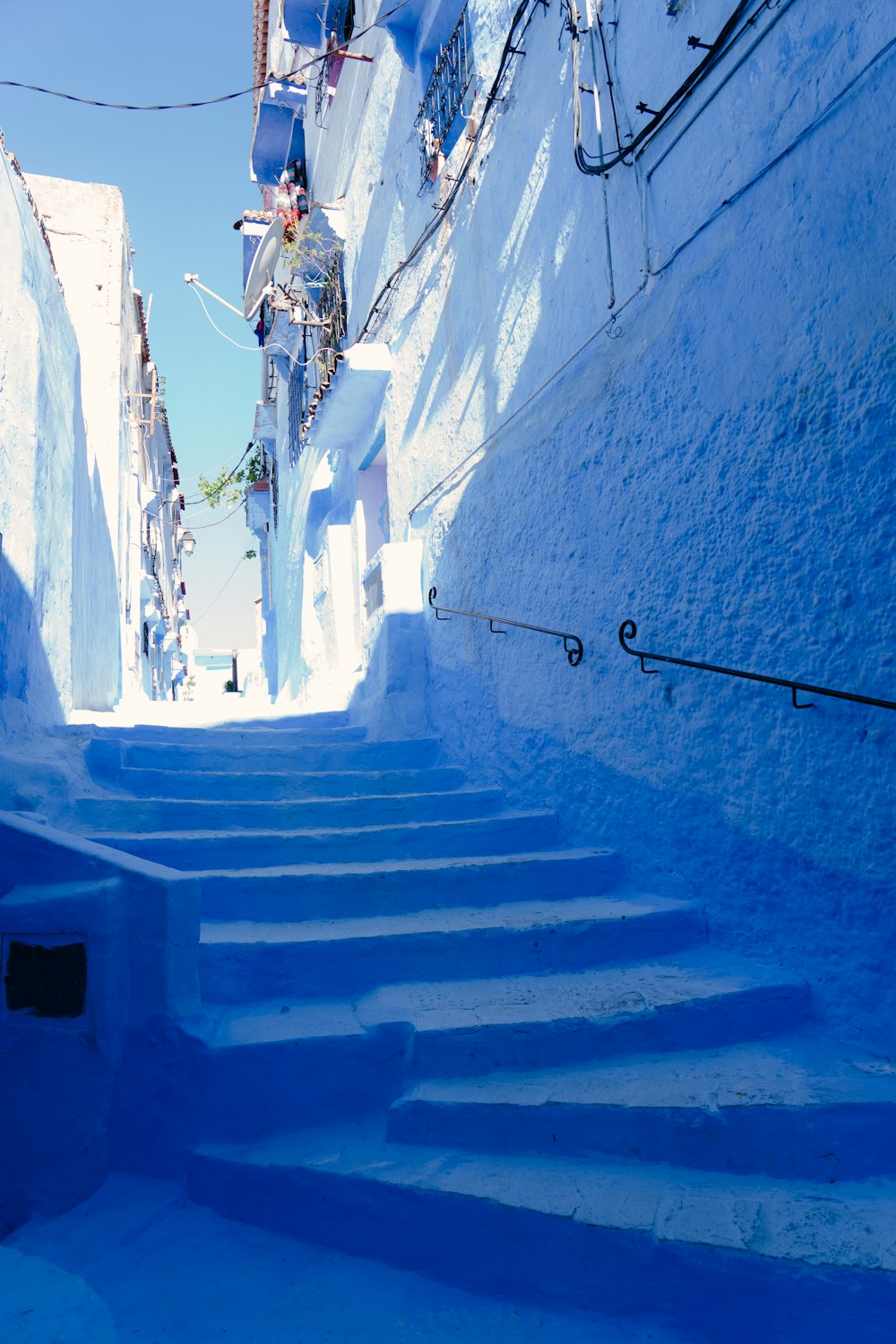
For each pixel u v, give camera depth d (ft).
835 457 9.95
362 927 12.37
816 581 10.25
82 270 32.55
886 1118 8.44
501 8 19.04
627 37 13.93
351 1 32.35
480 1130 9.23
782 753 10.88
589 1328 7.59
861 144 9.47
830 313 9.98
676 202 12.73
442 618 21.86
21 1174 10.19
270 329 44.32
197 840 14.01
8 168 16.08
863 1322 6.78
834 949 10.19
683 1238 7.41
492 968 12.08
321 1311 7.90
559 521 16.31
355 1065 10.21
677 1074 9.58
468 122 20.56
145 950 10.44
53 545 18.90
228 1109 9.89
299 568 42.01
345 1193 8.77
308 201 40.63
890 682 9.28
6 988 10.43
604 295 14.71
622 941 12.38
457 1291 8.18
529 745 17.30
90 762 16.57
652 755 13.57
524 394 17.79
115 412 32.48
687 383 12.59
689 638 12.59
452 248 22.03
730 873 11.94
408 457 25.25
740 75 11.31
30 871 11.27
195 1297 8.10
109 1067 10.19
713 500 12.05
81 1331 5.02
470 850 15.49
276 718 25.16
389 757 20.62
